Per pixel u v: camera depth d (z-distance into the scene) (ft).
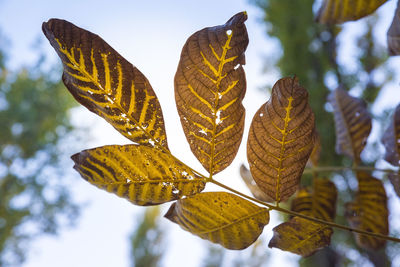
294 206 1.48
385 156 1.37
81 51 0.91
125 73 0.93
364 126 1.58
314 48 11.16
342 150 1.58
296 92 0.97
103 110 0.94
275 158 0.99
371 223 1.48
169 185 0.96
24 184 19.49
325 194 1.48
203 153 0.97
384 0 1.28
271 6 12.82
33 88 20.92
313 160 1.55
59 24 0.91
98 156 0.94
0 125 19.48
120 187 0.95
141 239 27.32
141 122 0.95
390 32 1.27
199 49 0.96
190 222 0.99
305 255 1.08
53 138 21.01
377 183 1.48
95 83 0.93
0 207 18.81
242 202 0.97
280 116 0.98
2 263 18.15
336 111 1.66
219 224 0.99
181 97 0.96
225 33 0.95
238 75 0.96
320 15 1.39
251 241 1.01
